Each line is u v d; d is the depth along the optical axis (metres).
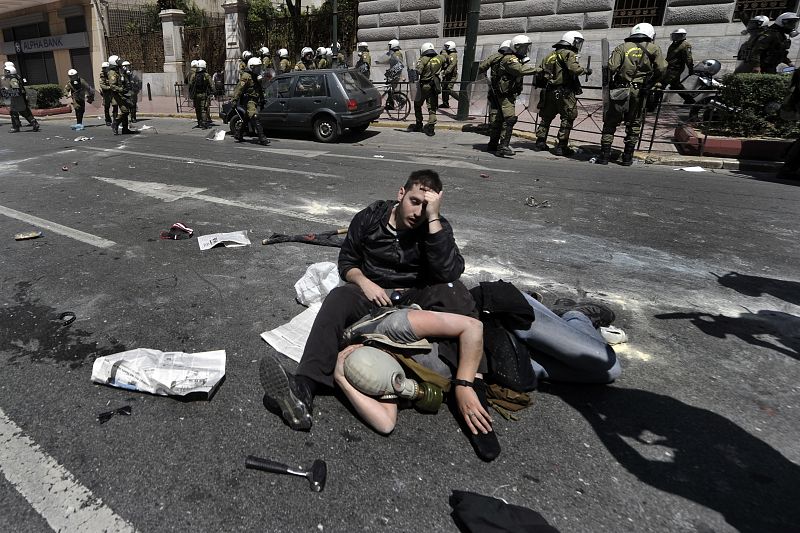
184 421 2.32
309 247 4.45
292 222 5.13
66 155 9.19
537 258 4.22
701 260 4.21
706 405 2.47
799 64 12.05
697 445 2.21
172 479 2.00
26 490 1.95
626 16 13.65
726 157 8.32
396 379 2.25
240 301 3.46
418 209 2.49
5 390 2.53
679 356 2.87
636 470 2.08
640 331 3.12
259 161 8.48
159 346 2.92
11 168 8.03
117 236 4.71
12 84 12.80
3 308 3.36
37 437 2.22
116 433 2.24
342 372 2.28
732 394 2.55
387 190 6.46
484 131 11.41
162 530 1.78
